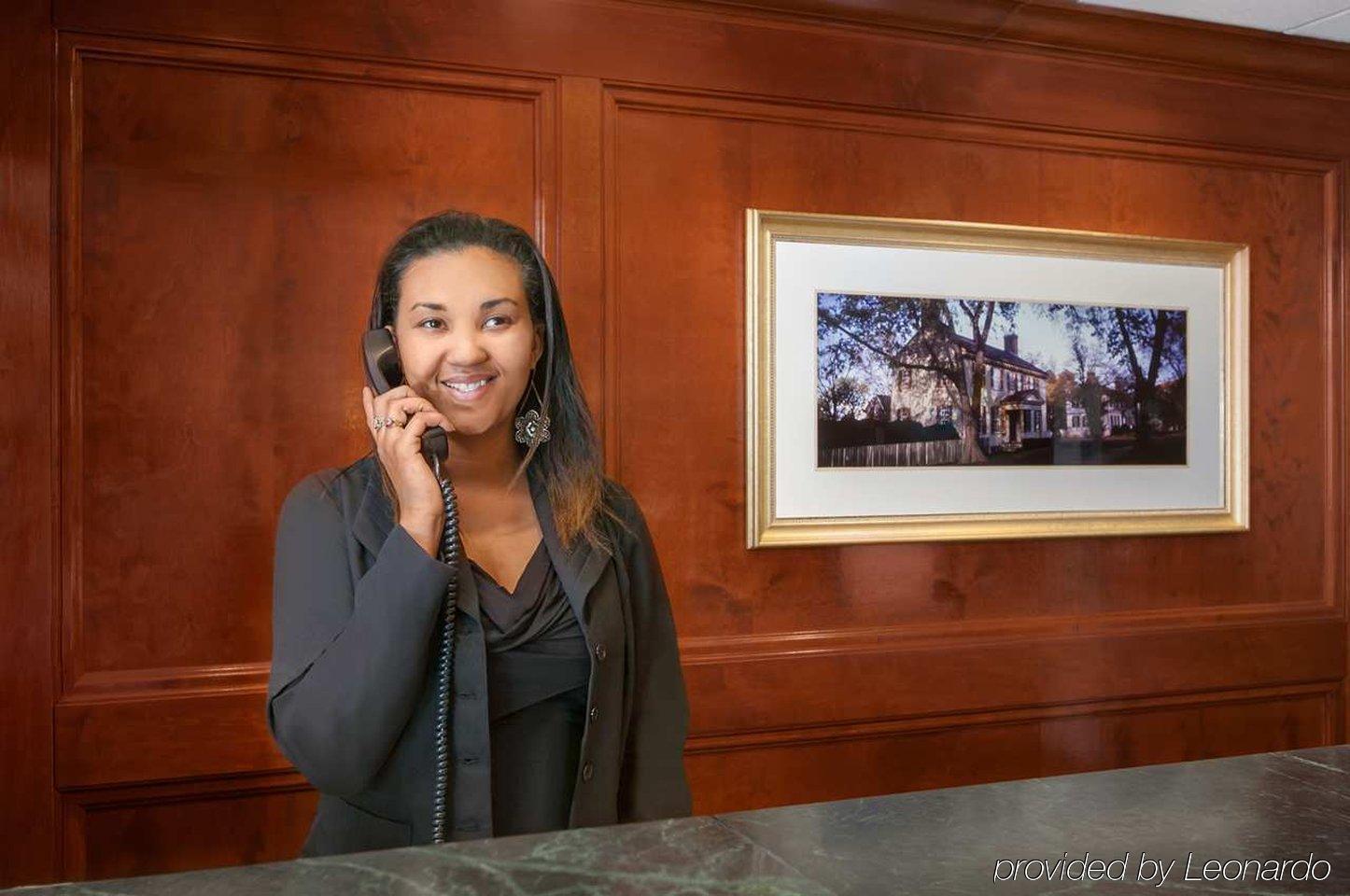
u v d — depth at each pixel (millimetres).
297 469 2900
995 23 3506
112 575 2760
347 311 2945
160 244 2795
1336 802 879
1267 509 3953
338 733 1187
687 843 772
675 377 3223
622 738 1405
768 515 3283
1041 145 3631
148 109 2787
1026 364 3604
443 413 1336
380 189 2973
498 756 1317
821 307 3357
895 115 3465
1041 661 3600
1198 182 3861
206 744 2803
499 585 1346
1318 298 4039
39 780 2691
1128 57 3725
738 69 3285
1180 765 990
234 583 2850
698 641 3244
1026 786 922
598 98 3143
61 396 2715
